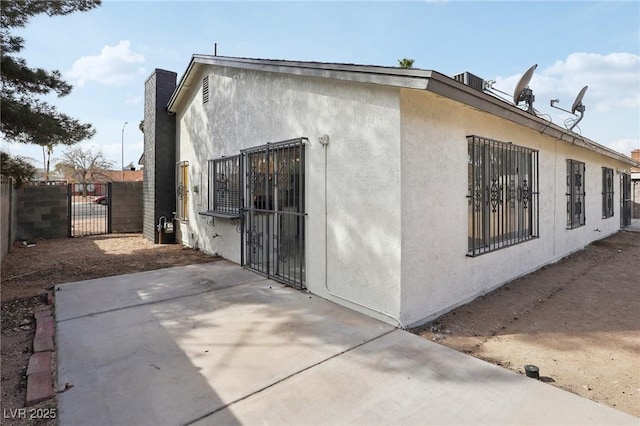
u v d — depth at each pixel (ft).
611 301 15.80
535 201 21.45
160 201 33.68
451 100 13.03
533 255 21.33
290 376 9.19
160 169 33.65
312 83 16.22
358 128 13.87
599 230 33.94
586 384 8.95
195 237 29.94
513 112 15.80
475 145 16.14
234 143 23.34
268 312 14.11
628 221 45.57
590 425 7.11
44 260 25.35
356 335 11.80
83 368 9.65
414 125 12.81
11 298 16.46
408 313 12.64
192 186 30.32
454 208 14.80
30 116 20.83
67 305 15.12
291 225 17.90
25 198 35.22
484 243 16.65
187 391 8.52
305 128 16.72
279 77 18.60
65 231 37.42
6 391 8.65
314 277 16.46
